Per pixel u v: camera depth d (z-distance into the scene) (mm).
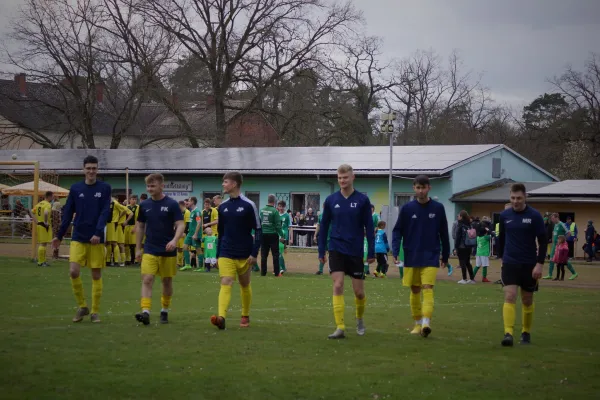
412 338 10883
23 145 66812
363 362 8977
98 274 11930
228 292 11359
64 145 68750
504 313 10500
